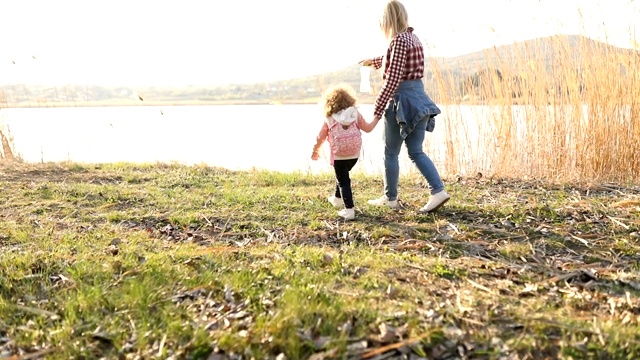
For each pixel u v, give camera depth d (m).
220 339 2.76
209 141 14.91
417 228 4.91
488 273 3.73
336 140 5.04
